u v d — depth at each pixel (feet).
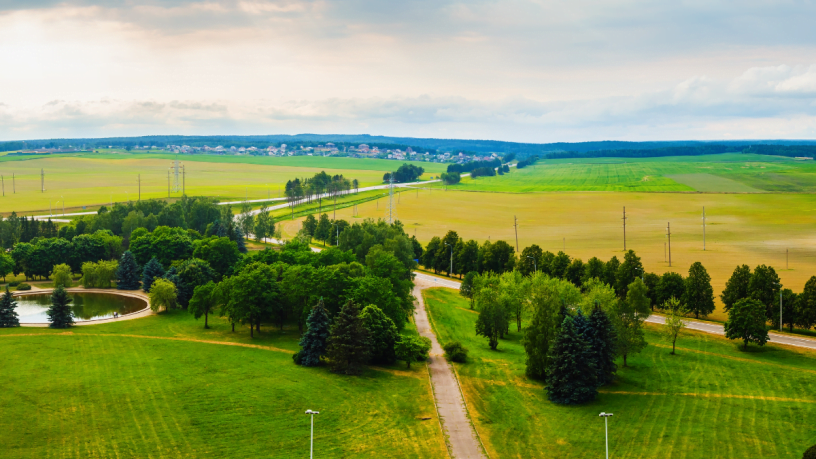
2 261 619.67
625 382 373.40
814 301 457.68
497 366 398.01
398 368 385.50
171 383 333.01
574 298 476.95
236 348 406.00
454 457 271.08
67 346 394.93
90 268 602.03
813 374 381.19
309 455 267.39
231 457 262.26
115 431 278.26
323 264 558.15
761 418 317.63
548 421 314.55
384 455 270.05
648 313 427.33
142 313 509.35
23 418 285.02
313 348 374.22
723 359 413.80
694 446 286.25
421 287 645.92
